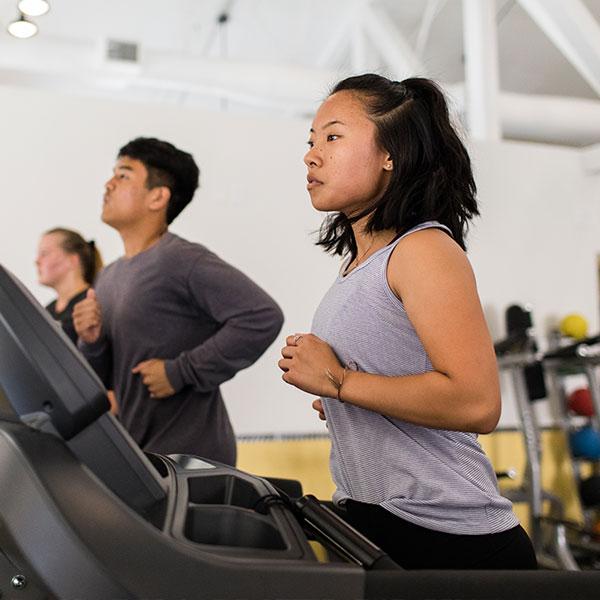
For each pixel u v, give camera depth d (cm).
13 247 412
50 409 76
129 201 269
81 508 71
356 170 120
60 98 429
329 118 122
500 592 76
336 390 106
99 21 691
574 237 529
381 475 114
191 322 254
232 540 88
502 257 509
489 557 110
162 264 254
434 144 121
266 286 454
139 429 247
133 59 534
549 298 517
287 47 754
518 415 496
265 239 457
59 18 680
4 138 418
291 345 110
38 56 529
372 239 123
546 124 610
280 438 444
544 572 78
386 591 77
